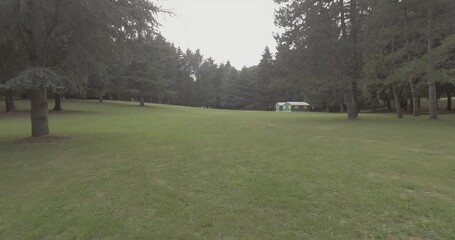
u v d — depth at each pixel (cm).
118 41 1235
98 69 1204
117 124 1852
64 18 1092
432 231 429
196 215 485
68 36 1204
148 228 448
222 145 1051
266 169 726
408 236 418
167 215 487
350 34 2292
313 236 419
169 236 424
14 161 850
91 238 430
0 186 652
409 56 2238
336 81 2344
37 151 975
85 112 3014
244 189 590
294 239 412
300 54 2288
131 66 4075
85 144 1089
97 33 1195
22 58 1222
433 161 813
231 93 9250
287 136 1298
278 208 505
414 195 555
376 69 2369
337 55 2252
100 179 671
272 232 430
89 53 1153
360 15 2230
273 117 2748
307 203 521
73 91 1247
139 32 1234
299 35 2289
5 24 1028
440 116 2628
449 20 1898
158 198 555
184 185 620
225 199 545
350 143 1109
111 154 919
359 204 515
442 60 1855
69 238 432
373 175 677
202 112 3656
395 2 2055
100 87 3753
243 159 829
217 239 415
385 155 889
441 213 480
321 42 2202
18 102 3931
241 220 465
